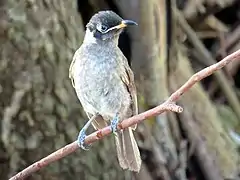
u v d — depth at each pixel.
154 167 12.73
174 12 13.23
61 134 10.76
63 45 10.99
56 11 11.00
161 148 12.77
